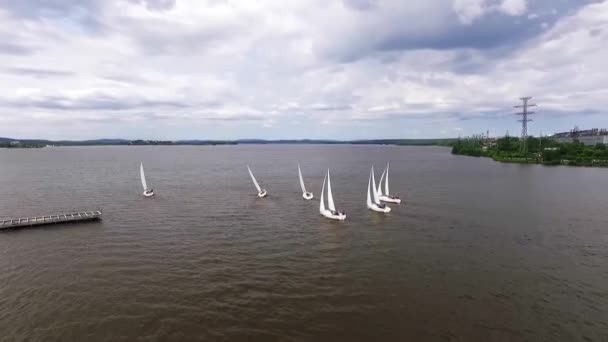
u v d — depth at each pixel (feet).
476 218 241.76
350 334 106.83
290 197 323.98
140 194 336.29
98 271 151.53
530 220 235.61
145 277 145.69
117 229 214.90
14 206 282.15
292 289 135.23
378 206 268.82
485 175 483.10
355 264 159.84
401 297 129.39
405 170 564.30
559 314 118.21
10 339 104.42
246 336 105.81
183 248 180.24
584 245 185.06
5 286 138.21
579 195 323.98
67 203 293.64
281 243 189.37
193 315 116.88
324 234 205.98
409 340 104.06
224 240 193.77
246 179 456.86
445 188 368.68
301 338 104.88
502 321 114.01
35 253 173.68
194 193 344.49
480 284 139.85
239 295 130.52
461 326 110.93
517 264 159.84
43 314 118.01
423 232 209.46
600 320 114.73
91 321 113.60
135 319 114.73
